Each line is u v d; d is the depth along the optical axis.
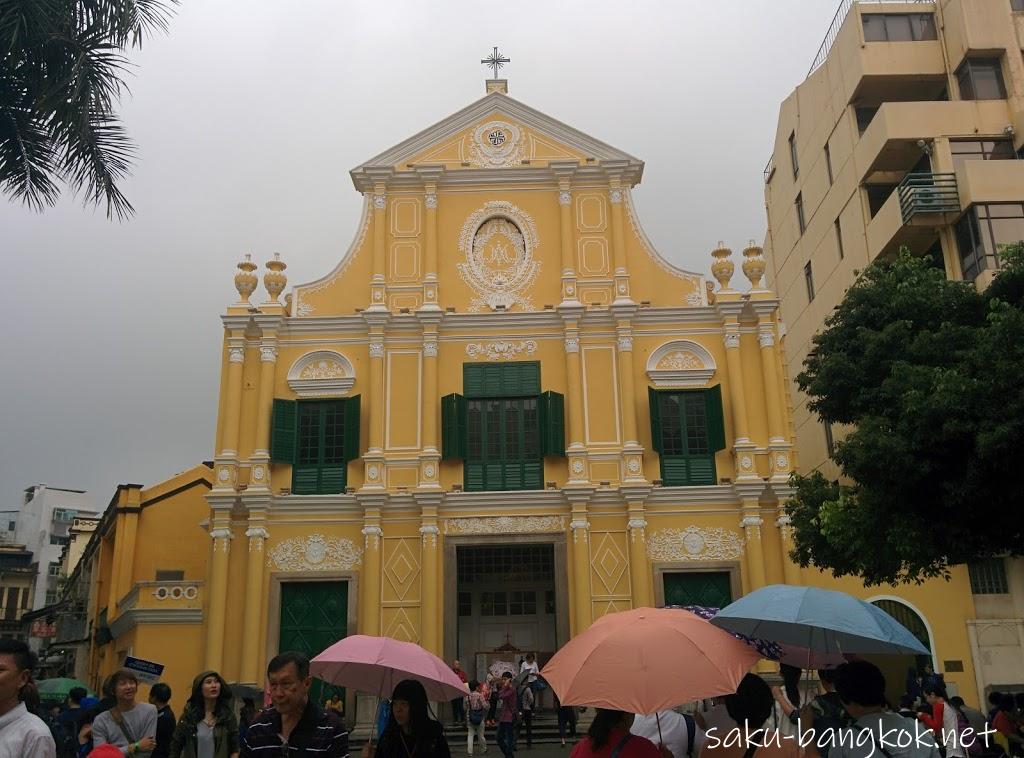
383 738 7.96
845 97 32.50
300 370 25.70
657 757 6.66
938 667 24.47
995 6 30.12
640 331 25.81
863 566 18.64
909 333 17.92
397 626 23.59
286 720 6.73
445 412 25.00
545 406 25.05
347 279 26.48
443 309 25.86
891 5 31.94
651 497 24.34
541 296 26.30
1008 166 27.25
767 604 7.97
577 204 26.92
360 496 24.00
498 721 20.03
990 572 25.62
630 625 7.18
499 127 27.61
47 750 5.86
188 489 33.06
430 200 26.72
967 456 15.02
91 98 13.35
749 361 25.56
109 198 14.09
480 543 24.20
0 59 13.13
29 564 69.62
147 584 24.81
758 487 24.05
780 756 6.91
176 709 23.97
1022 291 17.02
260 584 23.72
